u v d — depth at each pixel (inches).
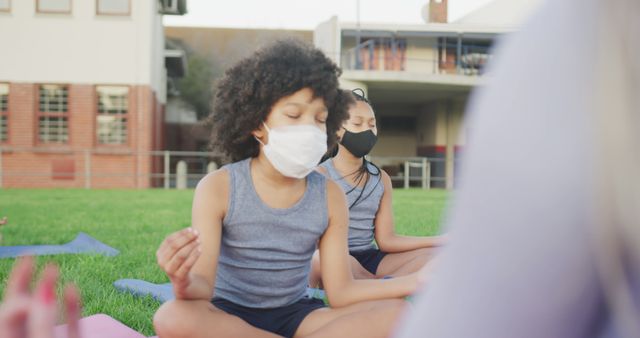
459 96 1024.2
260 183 101.7
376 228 170.1
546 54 21.5
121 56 784.3
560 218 20.7
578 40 21.2
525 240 21.1
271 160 98.0
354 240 167.5
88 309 146.0
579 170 20.5
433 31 954.1
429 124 1098.7
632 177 20.0
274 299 104.7
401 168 1156.5
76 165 780.6
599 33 21.0
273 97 97.8
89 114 780.6
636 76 20.2
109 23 781.3
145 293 164.4
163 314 92.0
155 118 867.4
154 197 597.3
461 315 22.3
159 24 916.0
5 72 768.9
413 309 25.9
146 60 786.8
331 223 106.2
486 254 21.7
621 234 20.6
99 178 783.7
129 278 189.8
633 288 21.0
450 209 23.4
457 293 22.4
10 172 772.0
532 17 22.6
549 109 21.0
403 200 585.6
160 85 940.0
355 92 162.1
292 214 102.0
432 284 24.0
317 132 98.4
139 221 370.0
